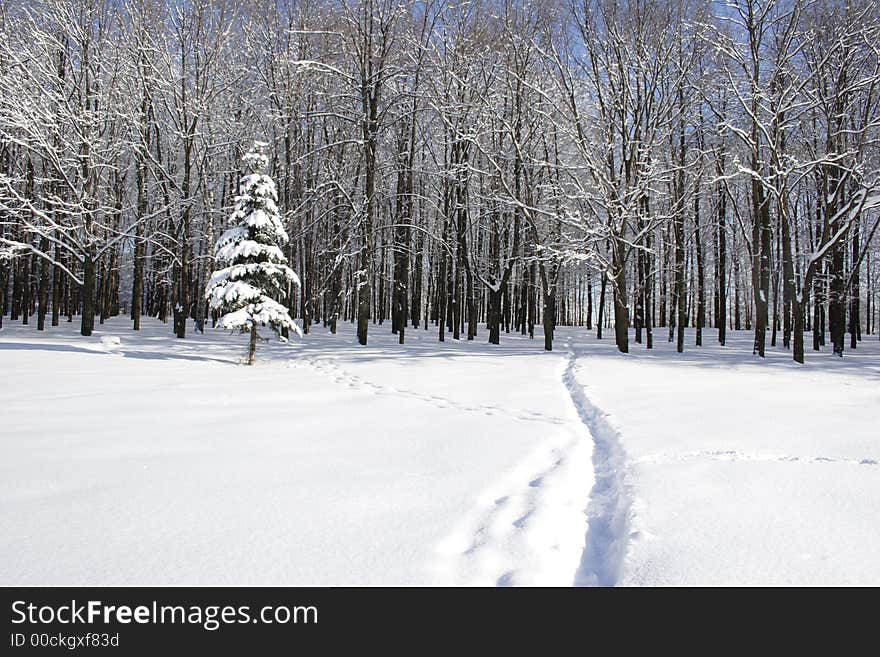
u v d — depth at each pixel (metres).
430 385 10.84
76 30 21.14
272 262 14.98
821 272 23.62
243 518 3.81
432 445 6.02
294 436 6.39
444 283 23.86
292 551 3.29
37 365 12.78
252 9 23.25
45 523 3.67
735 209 23.47
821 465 5.22
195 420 7.21
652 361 16.03
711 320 52.00
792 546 3.44
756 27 17.42
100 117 20.91
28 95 19.55
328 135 26.12
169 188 23.72
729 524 3.79
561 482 4.79
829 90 18.33
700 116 21.84
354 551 3.30
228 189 28.94
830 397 9.35
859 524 3.78
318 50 23.59
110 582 2.90
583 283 43.50
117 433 6.36
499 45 22.14
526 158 21.61
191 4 21.47
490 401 9.02
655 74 18.91
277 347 18.98
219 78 23.02
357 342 21.31
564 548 3.48
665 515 3.95
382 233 26.20
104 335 19.30
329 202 24.31
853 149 16.34
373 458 5.46
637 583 3.01
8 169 22.86
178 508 3.99
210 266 24.08
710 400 8.95
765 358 17.86
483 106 21.84
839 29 17.27
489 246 31.62
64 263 26.05
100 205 21.52
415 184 26.45
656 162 18.66
